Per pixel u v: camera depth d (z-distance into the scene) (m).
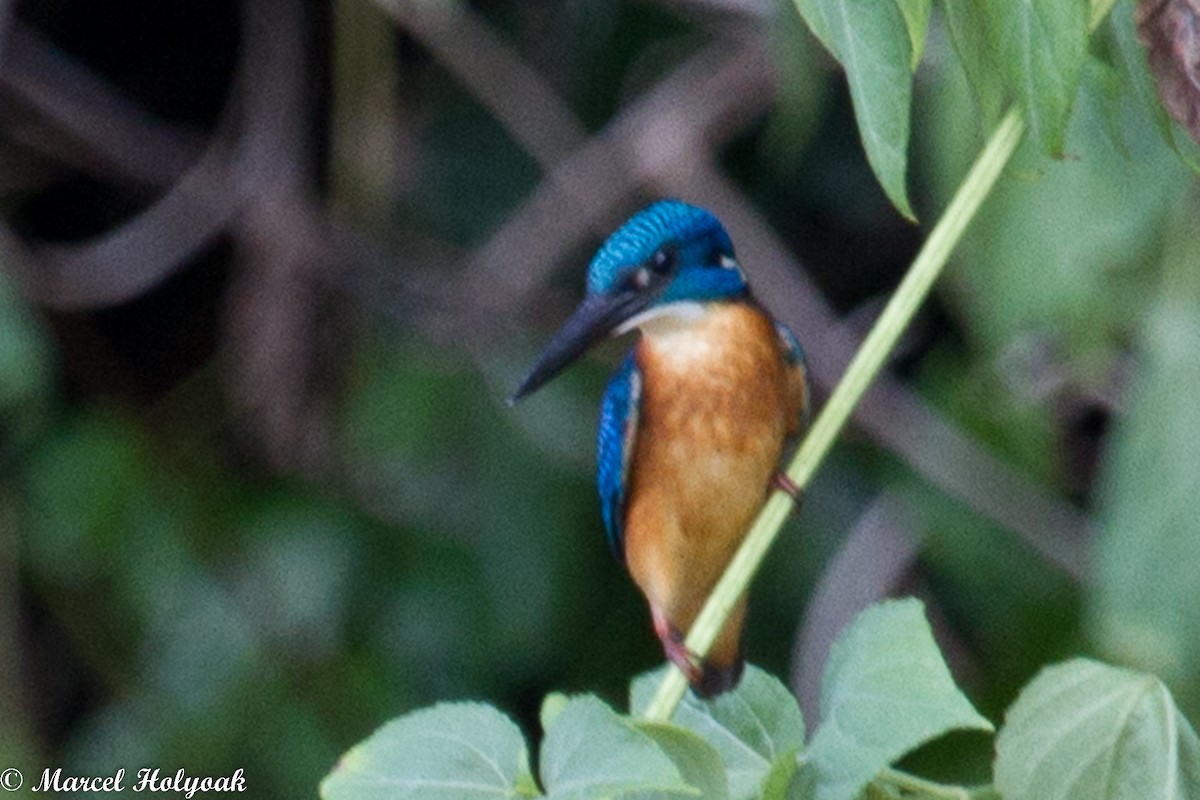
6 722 9.84
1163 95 4.28
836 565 10.22
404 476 10.52
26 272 10.55
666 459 5.82
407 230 11.31
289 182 10.92
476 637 10.41
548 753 3.40
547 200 10.59
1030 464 9.86
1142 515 7.21
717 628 3.98
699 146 10.40
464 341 10.58
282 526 10.35
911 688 3.61
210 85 12.13
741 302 5.91
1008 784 3.99
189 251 10.95
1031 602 9.91
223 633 10.11
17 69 11.38
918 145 11.28
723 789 3.57
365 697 10.12
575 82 11.42
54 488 10.17
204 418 10.78
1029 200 7.20
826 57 7.84
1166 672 7.15
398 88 11.33
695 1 10.09
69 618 10.29
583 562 10.52
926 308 11.34
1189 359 7.20
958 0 4.09
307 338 10.70
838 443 10.85
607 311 5.80
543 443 10.43
